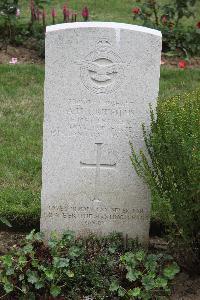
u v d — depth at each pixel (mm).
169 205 2342
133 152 2484
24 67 4445
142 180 2607
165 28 4910
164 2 6188
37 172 3230
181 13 4922
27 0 6074
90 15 5836
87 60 2457
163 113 2461
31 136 3574
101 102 2510
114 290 2416
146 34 2441
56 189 2613
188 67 4719
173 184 2410
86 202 2637
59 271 2445
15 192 3012
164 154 2414
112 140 2559
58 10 5926
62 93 2494
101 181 2607
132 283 2449
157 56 2469
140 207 2645
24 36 4836
